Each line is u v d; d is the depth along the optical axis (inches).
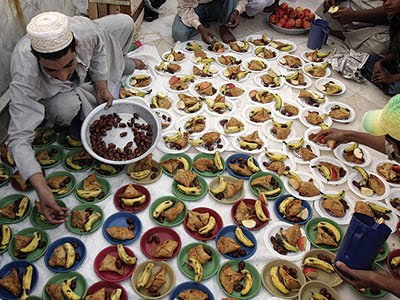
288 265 87.5
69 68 88.4
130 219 93.4
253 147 111.7
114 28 119.4
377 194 104.2
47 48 81.7
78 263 84.9
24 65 87.8
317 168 109.1
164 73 135.4
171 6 173.0
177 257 87.2
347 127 124.1
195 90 130.4
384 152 102.6
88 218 91.7
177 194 99.5
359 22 146.3
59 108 100.4
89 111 106.3
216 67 140.6
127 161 97.7
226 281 83.0
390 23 132.1
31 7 114.6
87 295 79.9
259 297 82.7
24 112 89.0
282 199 100.5
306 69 143.9
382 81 131.6
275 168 106.3
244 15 169.5
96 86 109.8
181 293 80.4
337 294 82.4
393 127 74.2
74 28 97.7
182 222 93.8
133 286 81.7
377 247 75.6
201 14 153.1
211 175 104.4
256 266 87.5
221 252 88.1
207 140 112.2
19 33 111.0
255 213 96.2
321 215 98.1
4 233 87.7
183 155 108.4
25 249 84.4
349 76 140.6
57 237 89.6
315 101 129.7
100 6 143.2
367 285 78.2
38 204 91.9
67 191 97.6
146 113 109.5
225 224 95.0
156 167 105.3
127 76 131.8
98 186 98.4
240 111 124.6
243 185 102.7
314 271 86.1
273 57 147.9
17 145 86.9
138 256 87.5
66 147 108.3
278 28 162.1
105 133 106.5
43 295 78.9
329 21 157.8
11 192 97.6
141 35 154.2
